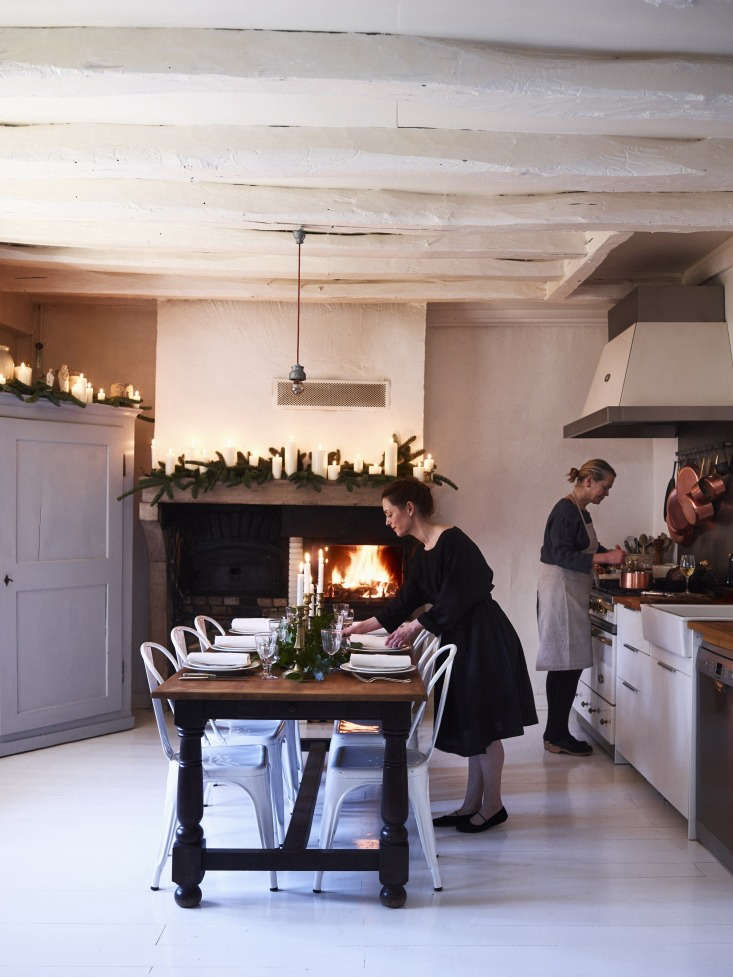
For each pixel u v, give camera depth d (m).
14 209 4.09
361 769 3.33
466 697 3.73
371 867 3.15
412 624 3.84
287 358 6.06
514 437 6.47
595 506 6.47
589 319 6.41
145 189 4.06
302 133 3.36
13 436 5.07
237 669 3.33
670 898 3.24
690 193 4.05
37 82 2.68
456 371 6.45
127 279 5.76
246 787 3.30
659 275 5.83
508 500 6.46
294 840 3.25
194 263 5.25
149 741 5.37
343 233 4.72
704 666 3.64
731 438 5.00
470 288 5.79
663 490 6.27
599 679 5.32
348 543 6.11
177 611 6.25
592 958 2.80
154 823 3.94
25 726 5.12
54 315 6.38
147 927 2.99
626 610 4.76
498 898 3.23
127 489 5.73
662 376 5.05
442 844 3.76
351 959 2.78
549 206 4.07
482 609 3.80
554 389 6.45
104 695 5.56
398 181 3.95
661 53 2.75
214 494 5.90
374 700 3.06
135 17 2.54
